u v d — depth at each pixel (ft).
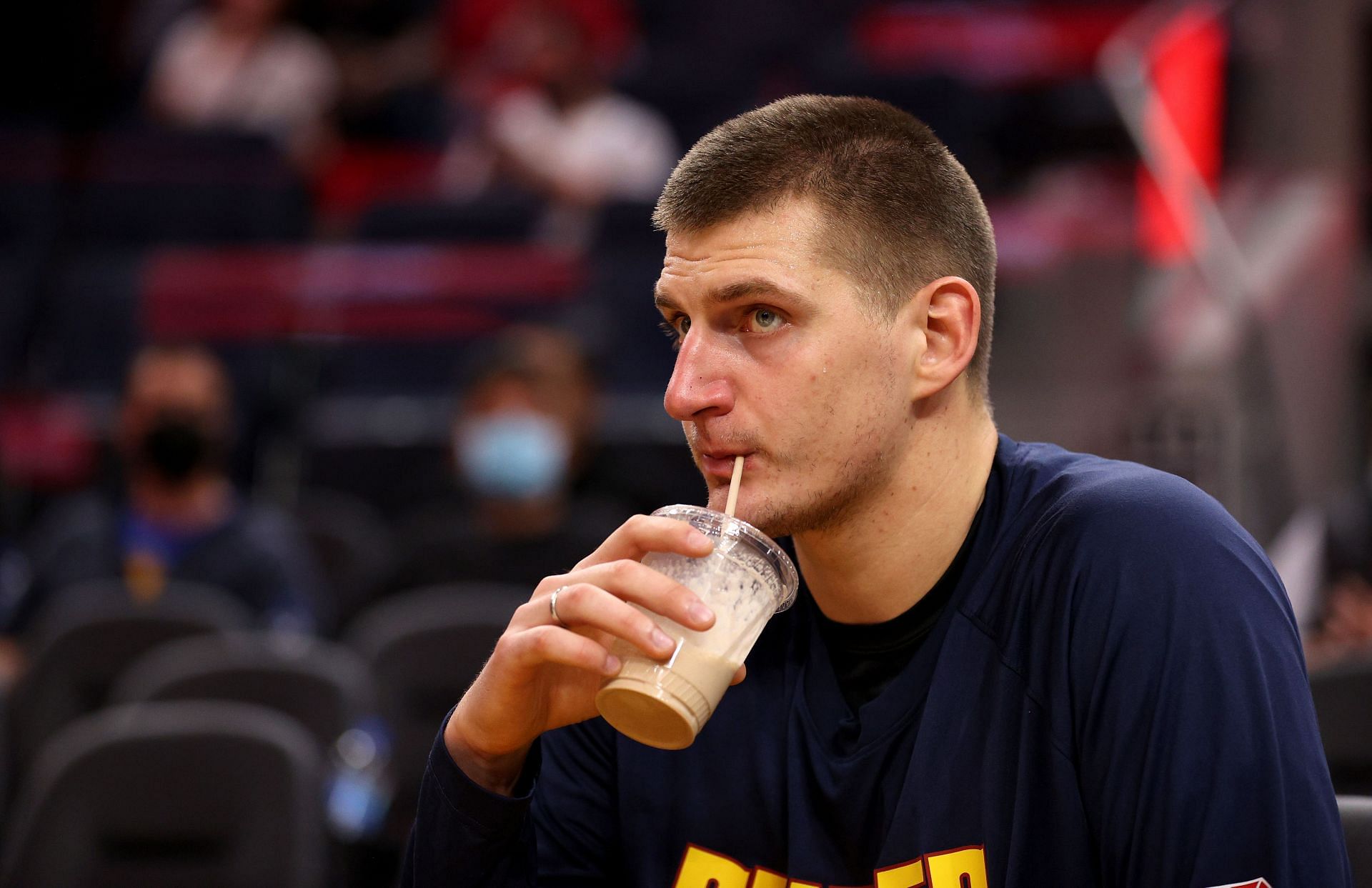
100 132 30.14
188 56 33.94
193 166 28.76
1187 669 5.79
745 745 6.98
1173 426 19.65
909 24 35.86
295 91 33.71
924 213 6.50
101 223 28.09
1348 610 15.87
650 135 31.22
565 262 25.96
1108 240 21.36
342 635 19.83
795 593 6.14
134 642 16.90
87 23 36.27
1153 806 5.71
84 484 24.89
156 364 20.22
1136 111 21.77
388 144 33.96
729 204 6.29
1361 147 22.67
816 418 6.25
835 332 6.25
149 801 11.73
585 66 31.07
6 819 15.76
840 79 31.07
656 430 23.29
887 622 6.79
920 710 6.58
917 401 6.62
